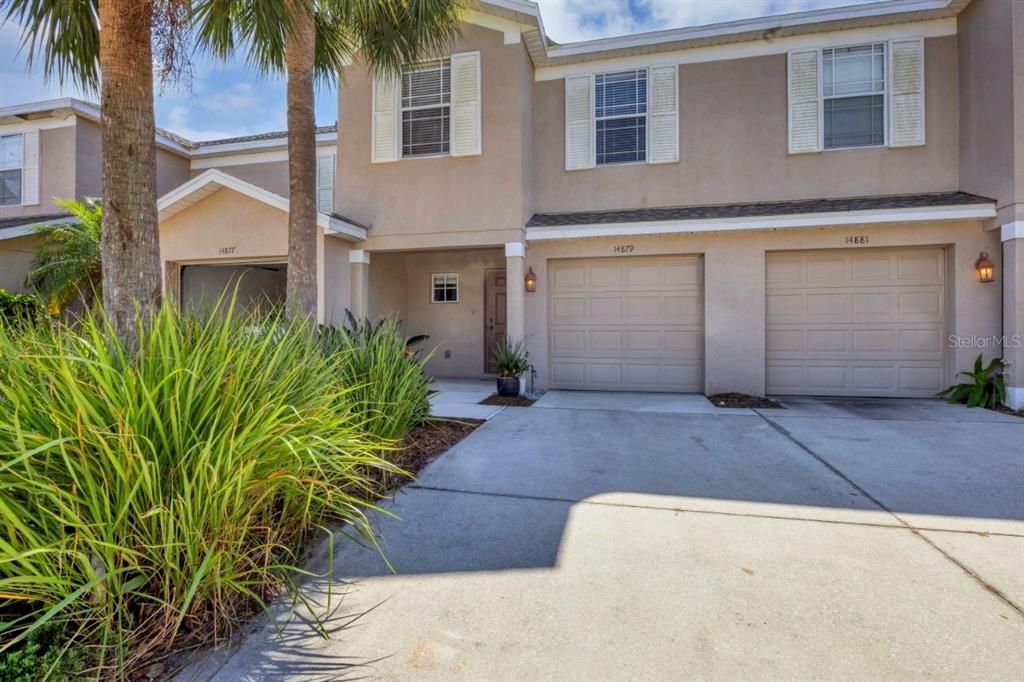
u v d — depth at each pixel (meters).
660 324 9.40
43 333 2.95
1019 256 7.26
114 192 3.63
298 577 2.78
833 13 8.54
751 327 8.77
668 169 9.48
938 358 8.39
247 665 2.07
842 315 8.74
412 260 11.95
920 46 8.51
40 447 1.86
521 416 7.20
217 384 2.35
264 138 13.23
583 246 9.41
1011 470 4.60
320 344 4.80
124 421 2.08
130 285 3.64
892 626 2.33
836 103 8.86
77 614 2.02
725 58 9.23
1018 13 7.20
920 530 3.35
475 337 11.67
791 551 3.07
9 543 1.98
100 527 2.00
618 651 2.18
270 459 2.45
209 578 2.21
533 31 9.03
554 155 9.95
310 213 6.21
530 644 2.23
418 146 9.58
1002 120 7.47
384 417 4.58
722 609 2.47
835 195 8.85
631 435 6.04
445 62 9.38
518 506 3.80
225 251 9.32
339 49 6.91
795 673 2.04
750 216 8.34
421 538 3.28
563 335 9.79
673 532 3.34
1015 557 2.97
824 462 4.89
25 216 11.90
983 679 2.00
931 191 8.51
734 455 5.16
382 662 2.11
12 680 1.82
